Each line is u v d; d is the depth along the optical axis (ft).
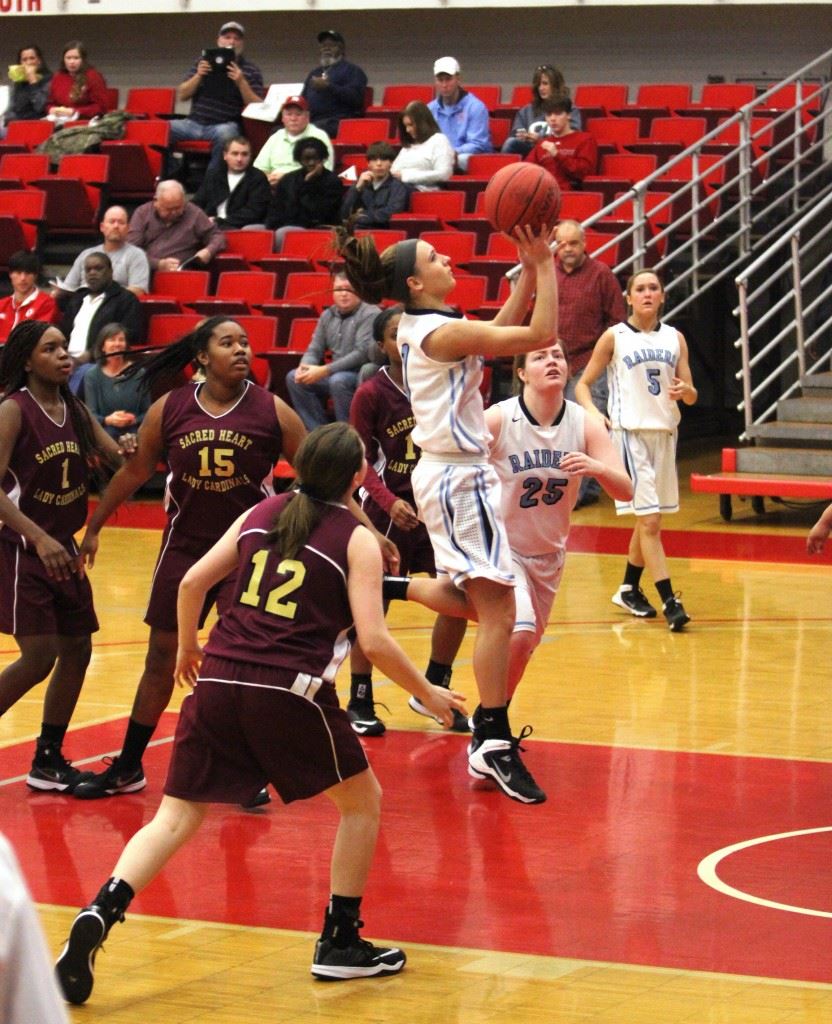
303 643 16.76
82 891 19.89
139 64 84.28
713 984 16.55
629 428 37.68
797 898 19.47
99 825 22.93
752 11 74.54
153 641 24.08
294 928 18.57
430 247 21.76
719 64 75.51
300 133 68.69
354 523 17.12
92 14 80.59
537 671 32.96
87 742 27.63
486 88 75.00
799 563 45.85
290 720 16.57
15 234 65.72
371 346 52.80
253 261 62.64
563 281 50.96
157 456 24.44
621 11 76.59
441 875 20.45
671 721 28.76
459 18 79.46
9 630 23.84
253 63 83.25
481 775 24.08
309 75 73.72
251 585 17.07
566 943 17.92
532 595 25.36
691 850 21.48
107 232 60.75
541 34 78.33
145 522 54.54
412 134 65.51
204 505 23.66
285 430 23.95
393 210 63.26
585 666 33.42
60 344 24.11
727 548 48.39
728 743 27.22
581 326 50.80
